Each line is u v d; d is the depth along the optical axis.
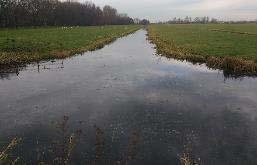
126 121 12.53
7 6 81.94
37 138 10.84
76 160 9.38
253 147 10.32
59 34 58.25
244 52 30.16
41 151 9.89
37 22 99.38
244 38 50.59
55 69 23.88
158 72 22.67
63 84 18.81
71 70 23.45
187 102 15.16
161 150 10.05
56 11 115.44
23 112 13.59
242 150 10.11
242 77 21.11
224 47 35.25
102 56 31.80
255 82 19.61
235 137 11.08
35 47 33.25
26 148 10.10
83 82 19.33
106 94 16.50
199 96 16.25
